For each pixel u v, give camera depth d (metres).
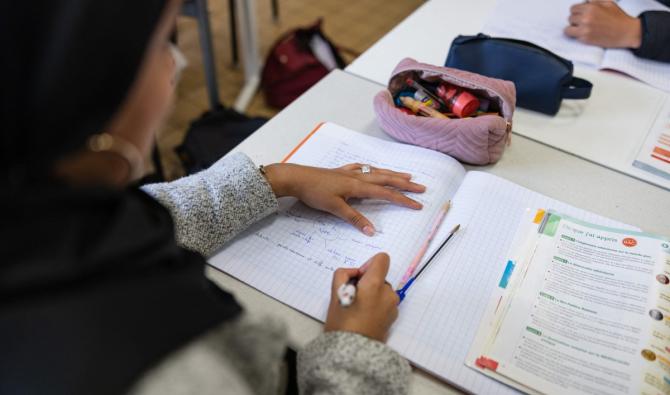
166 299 0.35
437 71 0.89
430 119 0.85
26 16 0.29
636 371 0.57
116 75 0.31
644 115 1.00
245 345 0.44
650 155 0.91
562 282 0.67
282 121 0.96
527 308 0.64
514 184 0.83
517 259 0.70
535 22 1.24
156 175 1.47
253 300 0.66
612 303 0.64
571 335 0.61
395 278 0.68
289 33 2.16
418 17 1.27
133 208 0.35
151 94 0.36
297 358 0.57
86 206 0.32
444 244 0.73
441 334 0.62
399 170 0.85
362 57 1.14
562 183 0.85
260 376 0.46
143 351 0.34
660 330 0.60
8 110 0.29
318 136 0.92
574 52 1.14
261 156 0.89
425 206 0.78
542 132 0.95
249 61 2.20
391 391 0.54
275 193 0.77
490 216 0.77
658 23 1.11
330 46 2.16
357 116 0.98
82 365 0.32
